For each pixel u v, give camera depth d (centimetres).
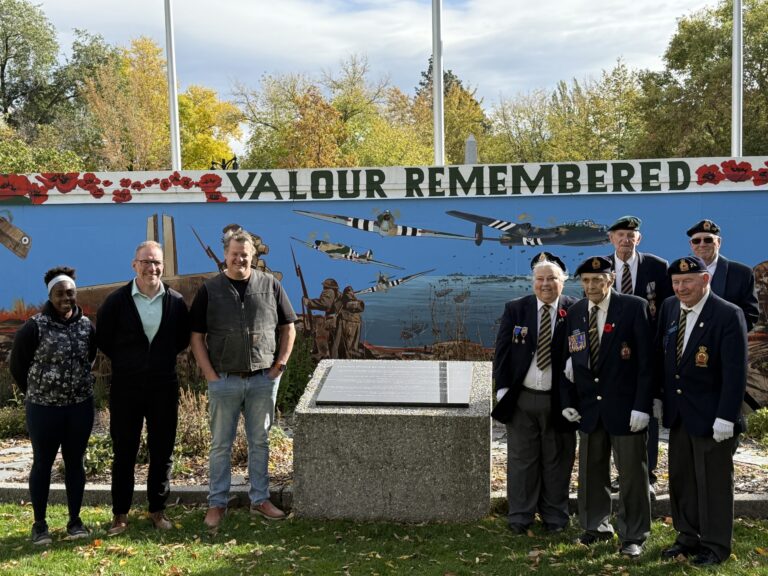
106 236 1114
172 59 1192
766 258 1034
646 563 524
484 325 1086
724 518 520
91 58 5066
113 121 4316
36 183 1113
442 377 649
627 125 4328
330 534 586
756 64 3422
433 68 1191
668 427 538
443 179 1084
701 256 641
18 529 597
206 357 609
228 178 1103
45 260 1117
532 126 4647
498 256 1083
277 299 630
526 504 594
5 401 1038
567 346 571
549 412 588
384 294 1100
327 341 1106
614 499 630
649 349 541
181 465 717
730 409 504
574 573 512
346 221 1100
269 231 1108
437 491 604
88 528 595
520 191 1073
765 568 507
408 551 554
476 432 599
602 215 1062
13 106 4919
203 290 607
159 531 595
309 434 611
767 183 1030
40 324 560
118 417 584
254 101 4409
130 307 579
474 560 536
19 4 4794
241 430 750
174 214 1110
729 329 513
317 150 4034
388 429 604
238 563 536
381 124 4438
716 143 3459
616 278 649
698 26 3619
